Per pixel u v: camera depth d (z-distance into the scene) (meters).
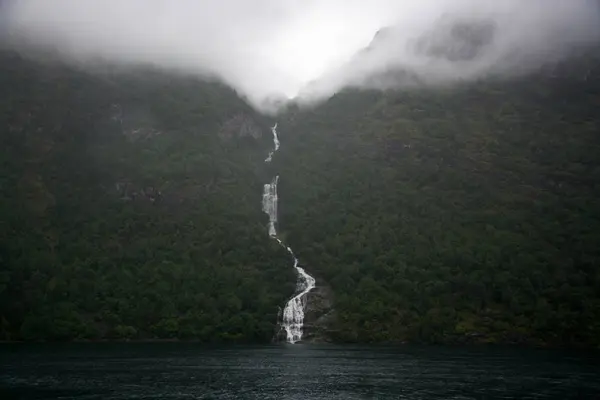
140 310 163.62
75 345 144.75
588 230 194.50
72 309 160.62
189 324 163.25
